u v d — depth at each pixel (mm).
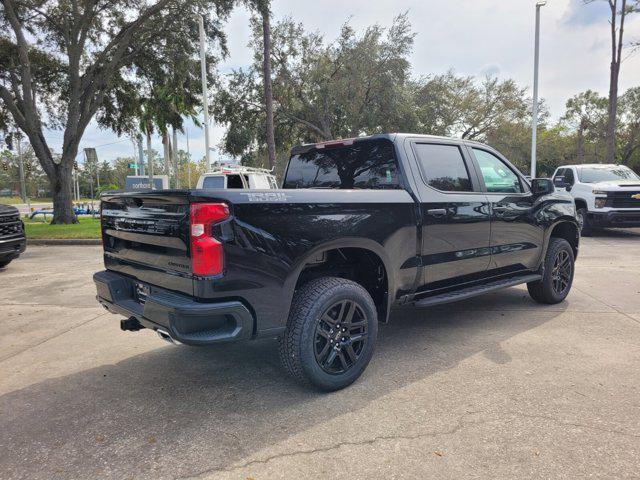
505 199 4672
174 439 2752
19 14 18625
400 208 3680
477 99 32125
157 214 3047
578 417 2871
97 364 3988
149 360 4062
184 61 19422
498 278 4809
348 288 3285
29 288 7156
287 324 3143
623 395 3152
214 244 2713
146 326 3189
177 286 2918
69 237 13883
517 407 3016
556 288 5531
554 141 45312
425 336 4488
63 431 2875
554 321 4898
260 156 27359
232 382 3557
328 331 3246
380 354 4035
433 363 3801
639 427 2742
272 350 4273
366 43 23891
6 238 8367
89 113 19281
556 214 5336
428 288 4098
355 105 24484
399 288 3811
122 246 3586
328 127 25234
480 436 2686
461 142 4500
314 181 4695
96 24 19906
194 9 17906
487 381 3426
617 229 14102
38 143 18703
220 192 2791
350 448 2604
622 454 2475
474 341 4316
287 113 25172
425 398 3182
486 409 3000
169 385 3527
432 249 3973
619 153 44000
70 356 4195
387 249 3596
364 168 4207
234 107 24562
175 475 2406
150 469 2461
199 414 3053
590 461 2422
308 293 3180
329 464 2459
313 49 24547
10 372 3846
